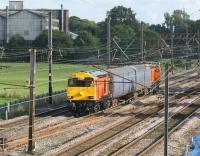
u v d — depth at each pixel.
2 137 32.66
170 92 65.62
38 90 67.44
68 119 43.03
